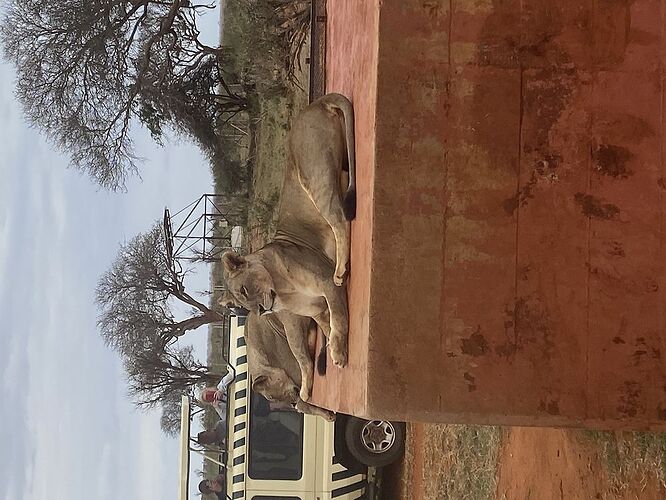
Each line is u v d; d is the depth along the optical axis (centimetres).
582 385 402
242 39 1908
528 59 405
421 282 400
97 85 1891
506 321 402
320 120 479
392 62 399
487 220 403
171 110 1884
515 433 667
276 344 611
